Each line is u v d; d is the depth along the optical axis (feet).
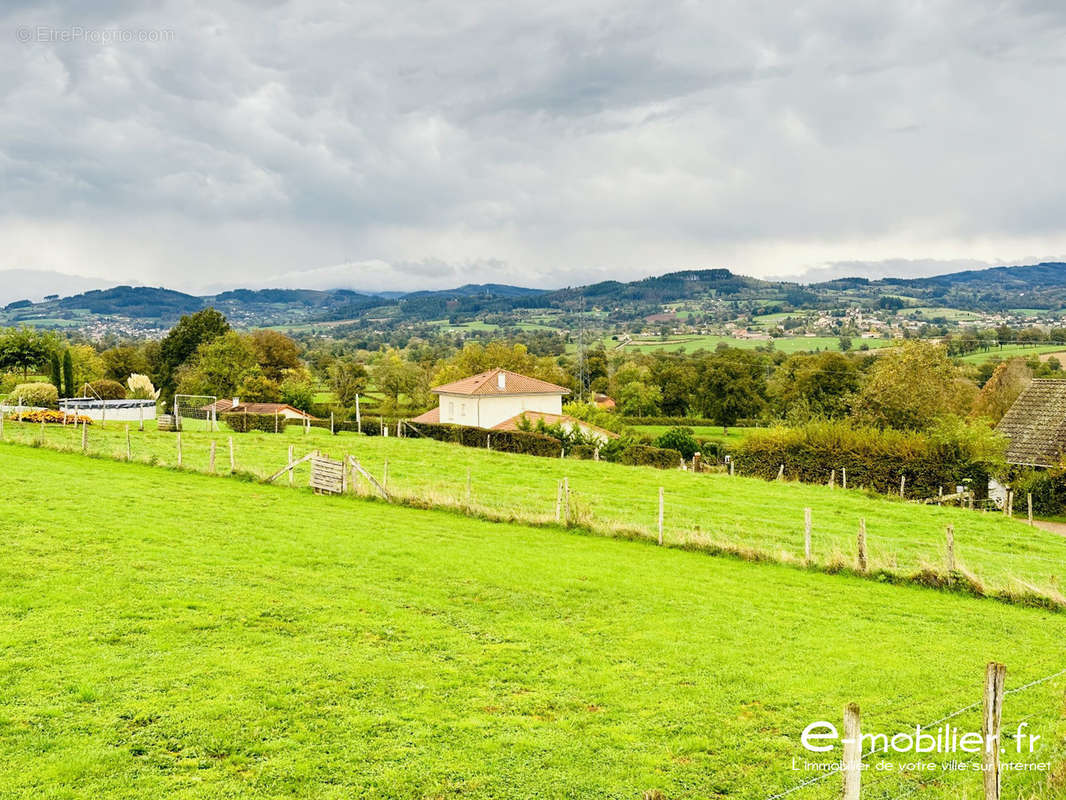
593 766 38.81
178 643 50.19
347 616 57.98
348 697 44.62
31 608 54.13
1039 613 71.82
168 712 41.14
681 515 112.27
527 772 37.91
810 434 162.61
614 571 76.74
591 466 160.04
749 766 39.29
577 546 88.22
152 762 36.60
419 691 46.16
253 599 59.93
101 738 38.14
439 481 132.77
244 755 37.78
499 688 47.50
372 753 38.73
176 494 102.12
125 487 103.96
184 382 350.43
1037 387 180.34
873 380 215.51
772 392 393.09
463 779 36.99
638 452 178.91
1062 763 37.63
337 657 50.11
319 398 428.15
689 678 50.78
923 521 115.65
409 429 222.69
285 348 447.83
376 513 99.86
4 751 36.45
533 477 142.51
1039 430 167.73
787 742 42.01
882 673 53.01
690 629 60.75
